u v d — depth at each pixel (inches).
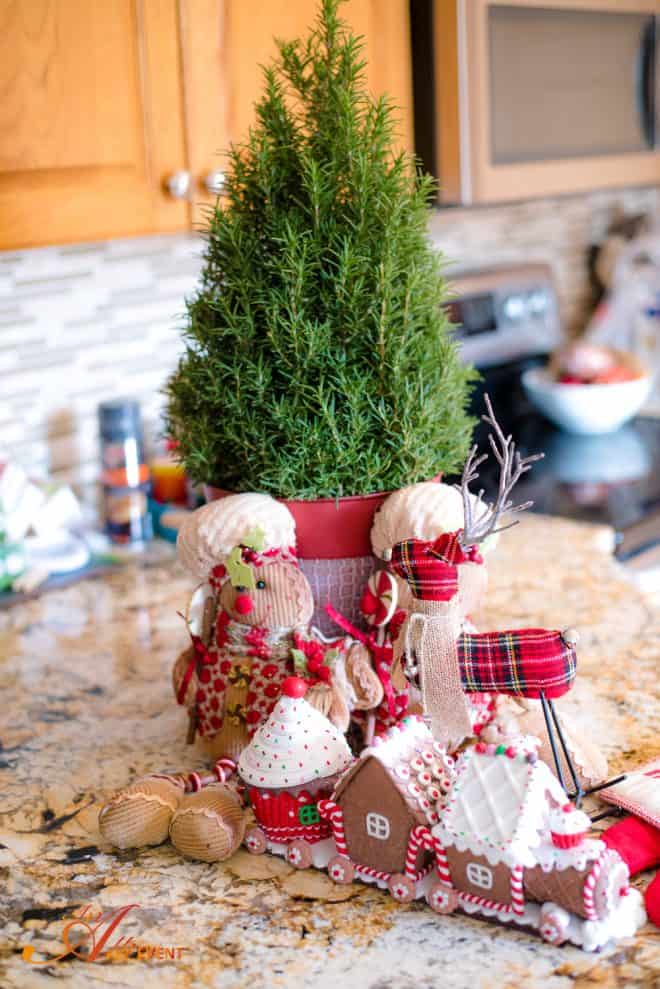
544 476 77.9
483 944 31.0
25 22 46.1
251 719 38.3
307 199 37.7
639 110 77.0
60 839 37.1
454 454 40.6
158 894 33.9
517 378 93.7
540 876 30.4
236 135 55.1
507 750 30.9
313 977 29.9
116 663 51.7
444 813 31.3
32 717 46.2
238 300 38.0
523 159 68.1
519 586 58.9
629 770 39.4
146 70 50.9
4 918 32.9
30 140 47.5
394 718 37.6
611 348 91.8
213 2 52.3
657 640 51.6
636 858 33.5
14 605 59.7
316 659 37.3
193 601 39.1
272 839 35.5
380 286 37.0
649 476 76.9
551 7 66.3
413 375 38.3
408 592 36.1
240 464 39.4
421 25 62.5
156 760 42.1
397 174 37.9
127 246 70.5
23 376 66.7
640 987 29.0
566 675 33.2
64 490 65.2
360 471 38.1
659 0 75.2
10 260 64.2
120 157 51.0
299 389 37.6
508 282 91.6
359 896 33.5
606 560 62.7
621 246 102.6
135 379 73.1
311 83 38.2
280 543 37.4
